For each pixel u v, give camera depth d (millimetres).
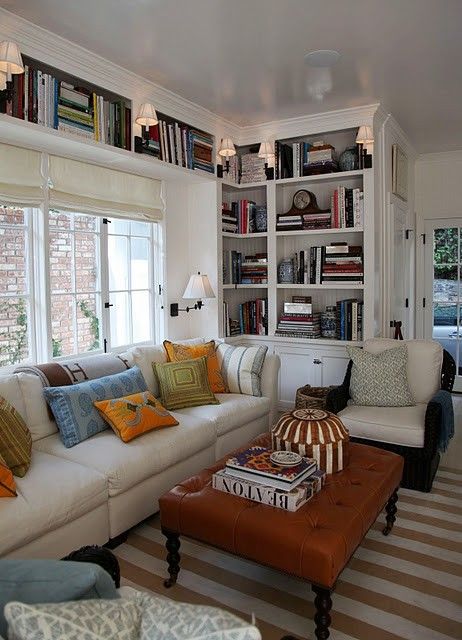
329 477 2205
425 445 2912
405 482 3014
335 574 1668
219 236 4340
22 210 3033
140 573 2182
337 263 4246
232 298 4883
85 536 2191
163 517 2059
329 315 4359
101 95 3398
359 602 1971
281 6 2451
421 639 1768
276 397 3797
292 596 2025
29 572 1000
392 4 2436
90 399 2672
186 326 4410
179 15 2527
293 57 3027
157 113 3672
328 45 2867
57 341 3287
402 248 5004
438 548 2357
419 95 3691
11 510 1876
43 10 2471
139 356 3371
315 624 1756
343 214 4176
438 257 5648
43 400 2652
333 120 4102
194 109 3877
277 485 1968
